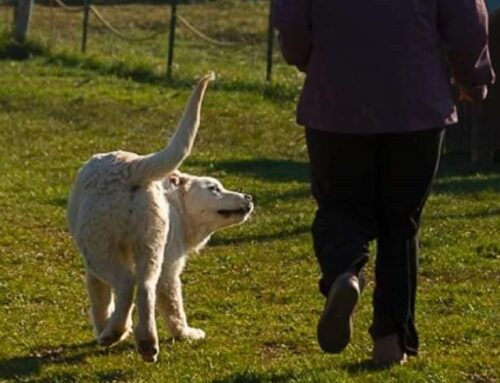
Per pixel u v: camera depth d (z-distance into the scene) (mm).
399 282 6797
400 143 6473
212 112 19766
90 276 7715
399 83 6383
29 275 9984
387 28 6379
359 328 8211
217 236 11492
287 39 6523
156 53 27703
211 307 9023
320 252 6559
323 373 6871
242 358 7484
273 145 17578
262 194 13711
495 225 11875
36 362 7484
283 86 21734
